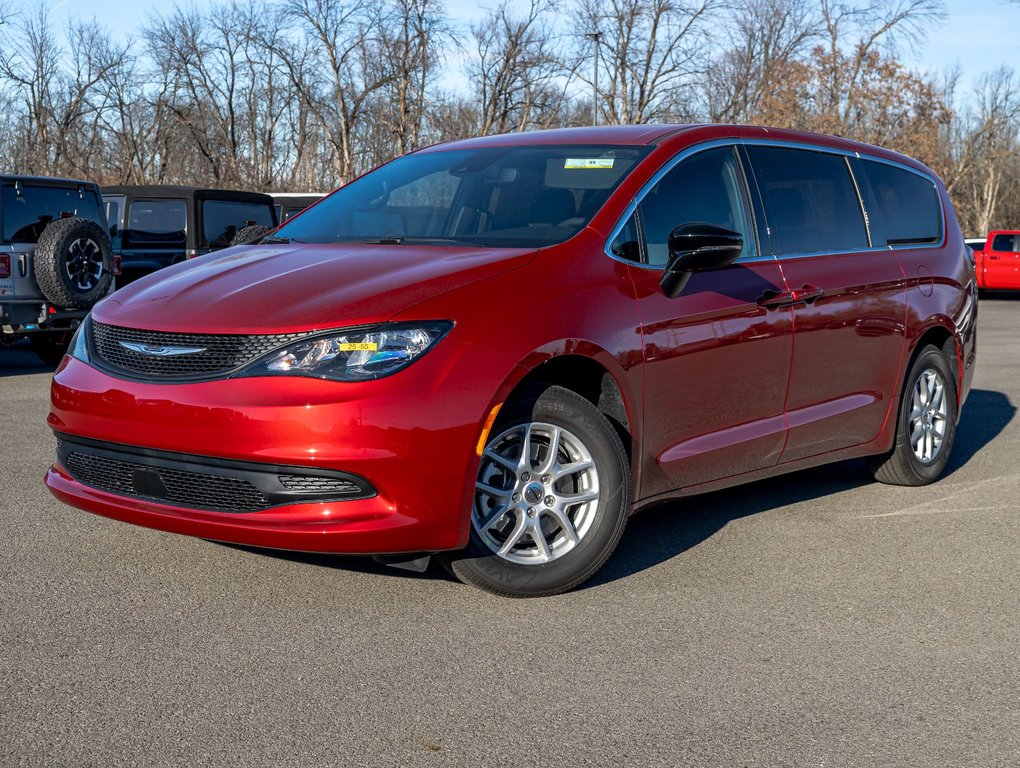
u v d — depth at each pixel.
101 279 10.62
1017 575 4.37
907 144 42.75
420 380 3.54
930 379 5.91
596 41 38.59
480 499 3.82
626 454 4.13
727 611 3.88
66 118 38.78
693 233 4.17
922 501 5.57
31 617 3.65
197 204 13.08
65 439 3.97
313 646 3.45
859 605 3.97
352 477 3.49
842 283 5.16
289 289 3.79
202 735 2.84
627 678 3.27
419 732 2.88
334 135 42.31
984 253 29.48
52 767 2.65
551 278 3.96
